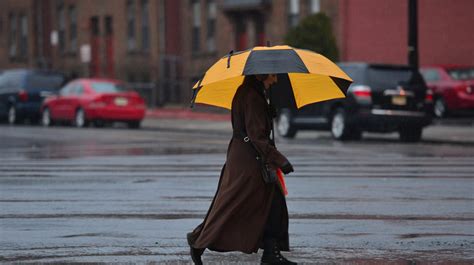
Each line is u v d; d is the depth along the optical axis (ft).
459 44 290.97
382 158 161.17
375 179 126.93
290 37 284.00
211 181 126.93
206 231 65.46
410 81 201.57
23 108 305.94
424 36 298.76
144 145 199.52
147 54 384.88
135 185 122.42
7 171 142.61
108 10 407.85
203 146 195.52
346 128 204.44
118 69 401.29
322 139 218.38
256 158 65.62
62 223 91.35
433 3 296.30
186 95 363.35
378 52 304.09
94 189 118.32
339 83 67.77
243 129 66.33
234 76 63.67
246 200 65.05
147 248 78.38
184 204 103.96
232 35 346.54
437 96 266.57
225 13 347.56
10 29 476.13
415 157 163.32
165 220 92.73
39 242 81.25
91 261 73.20
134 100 273.13
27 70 310.65
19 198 110.01
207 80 64.90
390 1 301.43
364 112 199.41
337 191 114.11
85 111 274.98
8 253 76.54
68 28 432.66
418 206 100.94
